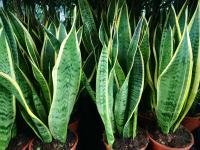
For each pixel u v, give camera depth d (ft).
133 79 1.12
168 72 1.08
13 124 1.25
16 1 1.78
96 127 1.67
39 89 1.29
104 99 1.05
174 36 1.24
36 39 1.54
